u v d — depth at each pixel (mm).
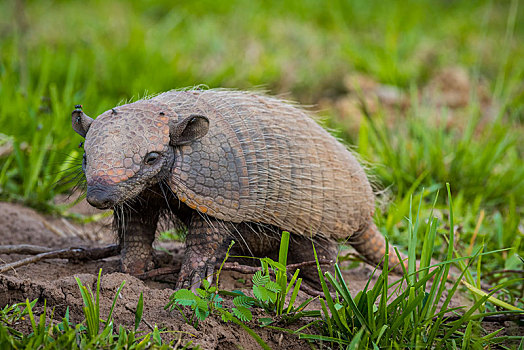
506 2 24766
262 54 16406
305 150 5578
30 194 8266
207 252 5242
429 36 19625
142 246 5582
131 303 4871
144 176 4773
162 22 19172
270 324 4918
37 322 4629
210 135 5090
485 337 4805
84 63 13211
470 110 12023
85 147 4789
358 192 5988
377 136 10602
